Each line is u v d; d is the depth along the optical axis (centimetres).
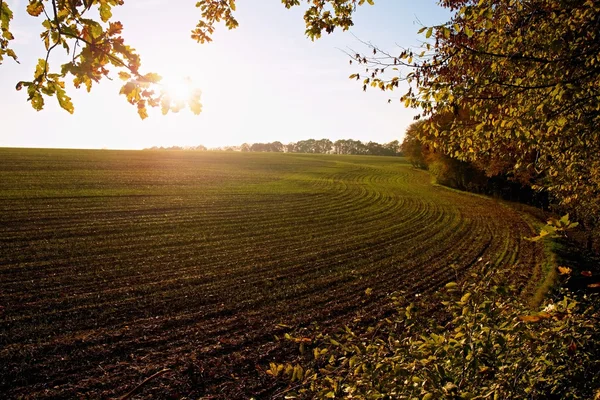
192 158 7812
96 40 239
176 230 2503
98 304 1358
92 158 6069
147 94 261
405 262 2053
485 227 3005
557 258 1939
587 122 480
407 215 3484
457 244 2470
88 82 257
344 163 9481
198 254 2041
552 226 269
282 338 1141
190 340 1124
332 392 307
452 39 478
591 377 286
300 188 4866
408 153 7944
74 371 946
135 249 2053
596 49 397
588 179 794
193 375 936
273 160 9038
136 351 1052
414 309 360
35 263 1747
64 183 3803
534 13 442
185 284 1596
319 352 377
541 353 295
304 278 1739
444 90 474
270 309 1377
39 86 242
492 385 273
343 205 3891
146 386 890
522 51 464
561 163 709
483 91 496
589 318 316
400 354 312
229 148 17175
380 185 5722
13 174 4022
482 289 326
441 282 1731
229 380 919
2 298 1367
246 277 1717
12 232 2180
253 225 2805
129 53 247
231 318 1290
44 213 2630
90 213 2748
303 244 2367
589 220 1436
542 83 470
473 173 4856
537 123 495
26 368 946
